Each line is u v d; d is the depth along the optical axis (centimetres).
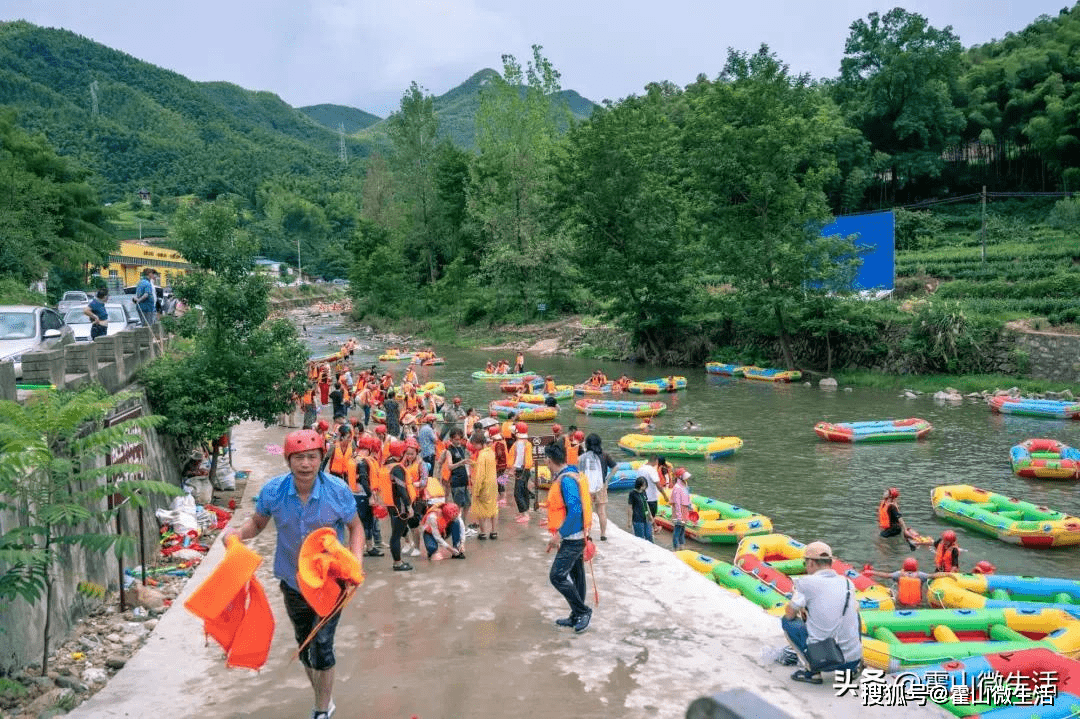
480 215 6931
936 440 2644
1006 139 7600
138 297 2283
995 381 3459
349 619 862
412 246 8462
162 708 645
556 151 6056
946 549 1409
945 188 7662
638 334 5066
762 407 3328
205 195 17138
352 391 3175
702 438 2552
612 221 5088
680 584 961
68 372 1223
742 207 4319
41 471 793
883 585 1352
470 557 1113
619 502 2017
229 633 520
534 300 6378
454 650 766
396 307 7881
